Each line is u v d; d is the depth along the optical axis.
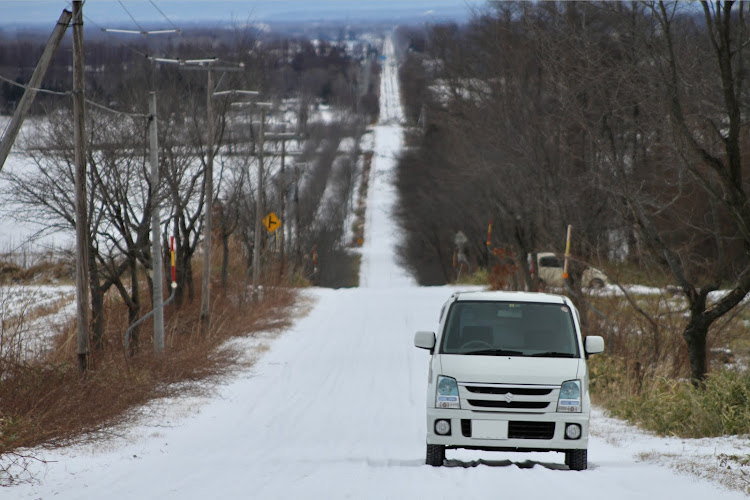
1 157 52.09
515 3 114.69
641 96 69.62
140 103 114.00
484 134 125.31
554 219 109.44
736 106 58.88
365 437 53.84
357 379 82.00
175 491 35.72
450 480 37.22
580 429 40.78
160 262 91.56
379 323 138.50
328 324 137.12
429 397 41.88
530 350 43.38
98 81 122.06
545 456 49.00
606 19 75.12
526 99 109.81
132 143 96.50
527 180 110.81
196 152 122.75
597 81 72.12
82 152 68.00
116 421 57.00
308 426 58.34
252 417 62.22
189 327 116.12
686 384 63.00
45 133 92.25
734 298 64.19
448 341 44.03
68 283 147.12
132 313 92.31
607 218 102.38
